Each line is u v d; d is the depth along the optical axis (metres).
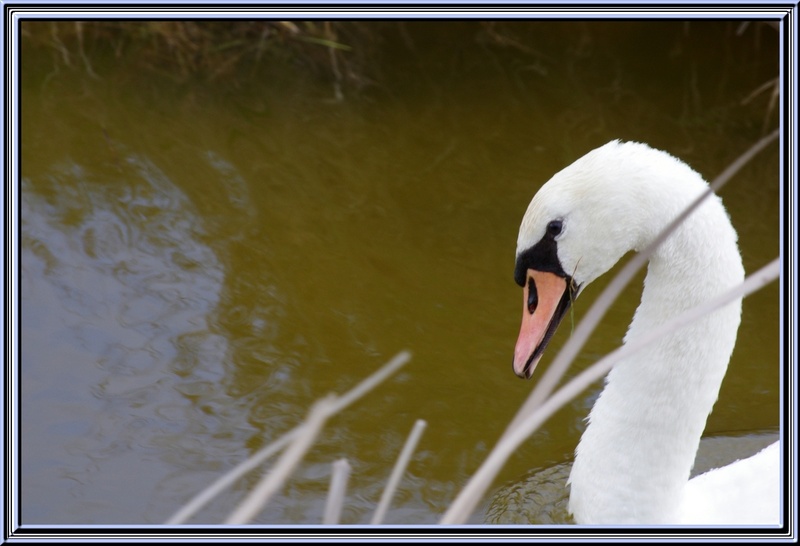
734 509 8.30
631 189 7.02
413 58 15.90
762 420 10.61
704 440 10.31
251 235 12.68
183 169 13.66
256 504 3.45
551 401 3.75
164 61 15.47
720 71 15.78
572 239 7.21
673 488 7.70
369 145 14.29
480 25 16.28
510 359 11.13
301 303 11.73
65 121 14.34
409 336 11.38
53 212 12.76
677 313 7.23
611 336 11.72
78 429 9.96
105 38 15.65
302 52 15.66
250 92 15.12
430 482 9.55
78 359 10.78
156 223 12.73
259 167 13.80
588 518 7.86
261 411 10.28
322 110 14.88
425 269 12.35
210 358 10.90
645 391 7.49
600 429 7.75
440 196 13.51
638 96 15.38
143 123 14.41
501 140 14.50
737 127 14.77
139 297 11.63
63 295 11.59
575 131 14.67
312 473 9.62
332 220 13.03
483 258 12.54
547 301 7.38
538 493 9.55
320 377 10.73
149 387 10.51
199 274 12.02
